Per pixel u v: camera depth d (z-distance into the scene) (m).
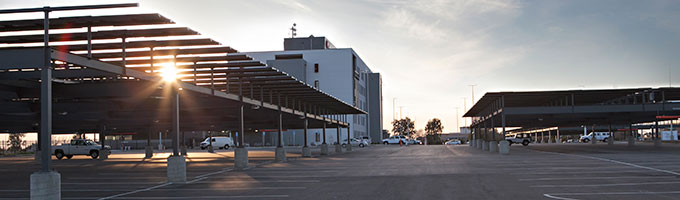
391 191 16.38
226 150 71.50
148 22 16.27
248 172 25.83
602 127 98.00
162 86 21.81
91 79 23.09
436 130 165.25
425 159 35.50
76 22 15.70
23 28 16.05
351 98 96.62
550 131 108.12
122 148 83.75
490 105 50.44
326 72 97.12
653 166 25.52
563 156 36.88
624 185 17.20
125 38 18.02
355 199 14.62
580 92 42.66
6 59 13.34
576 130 108.44
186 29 17.75
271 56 97.50
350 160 36.12
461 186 17.48
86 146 47.03
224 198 15.61
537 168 25.27
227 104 29.34
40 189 13.09
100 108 28.47
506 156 38.41
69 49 19.56
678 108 42.25
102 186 20.03
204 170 27.73
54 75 19.56
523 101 47.88
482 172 23.30
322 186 18.39
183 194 16.88
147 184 20.56
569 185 17.39
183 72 25.95
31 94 22.94
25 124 39.47
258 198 15.42
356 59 102.62
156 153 60.75
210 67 24.56
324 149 47.62
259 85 31.25
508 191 15.90
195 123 47.84
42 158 13.32
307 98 39.28
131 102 28.86
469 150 53.72
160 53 21.16
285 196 15.72
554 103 50.47
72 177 24.58
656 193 15.11
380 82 126.56
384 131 141.62
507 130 122.50
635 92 43.19
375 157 40.22
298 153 51.72
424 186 17.67
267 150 66.50
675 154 38.41
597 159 32.22
